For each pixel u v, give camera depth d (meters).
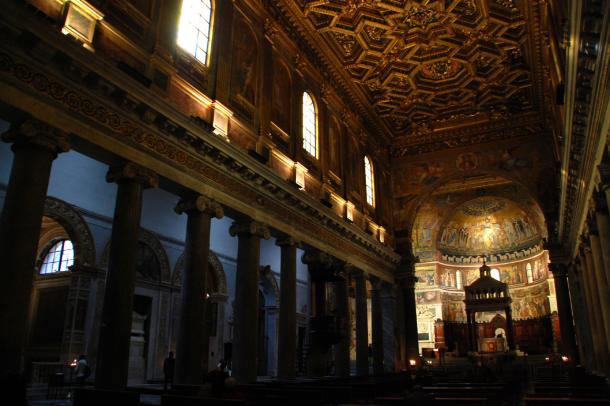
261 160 15.62
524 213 41.22
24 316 8.54
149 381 18.28
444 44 21.89
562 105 15.95
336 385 11.98
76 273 16.28
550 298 38.22
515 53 22.34
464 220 44.03
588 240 19.30
